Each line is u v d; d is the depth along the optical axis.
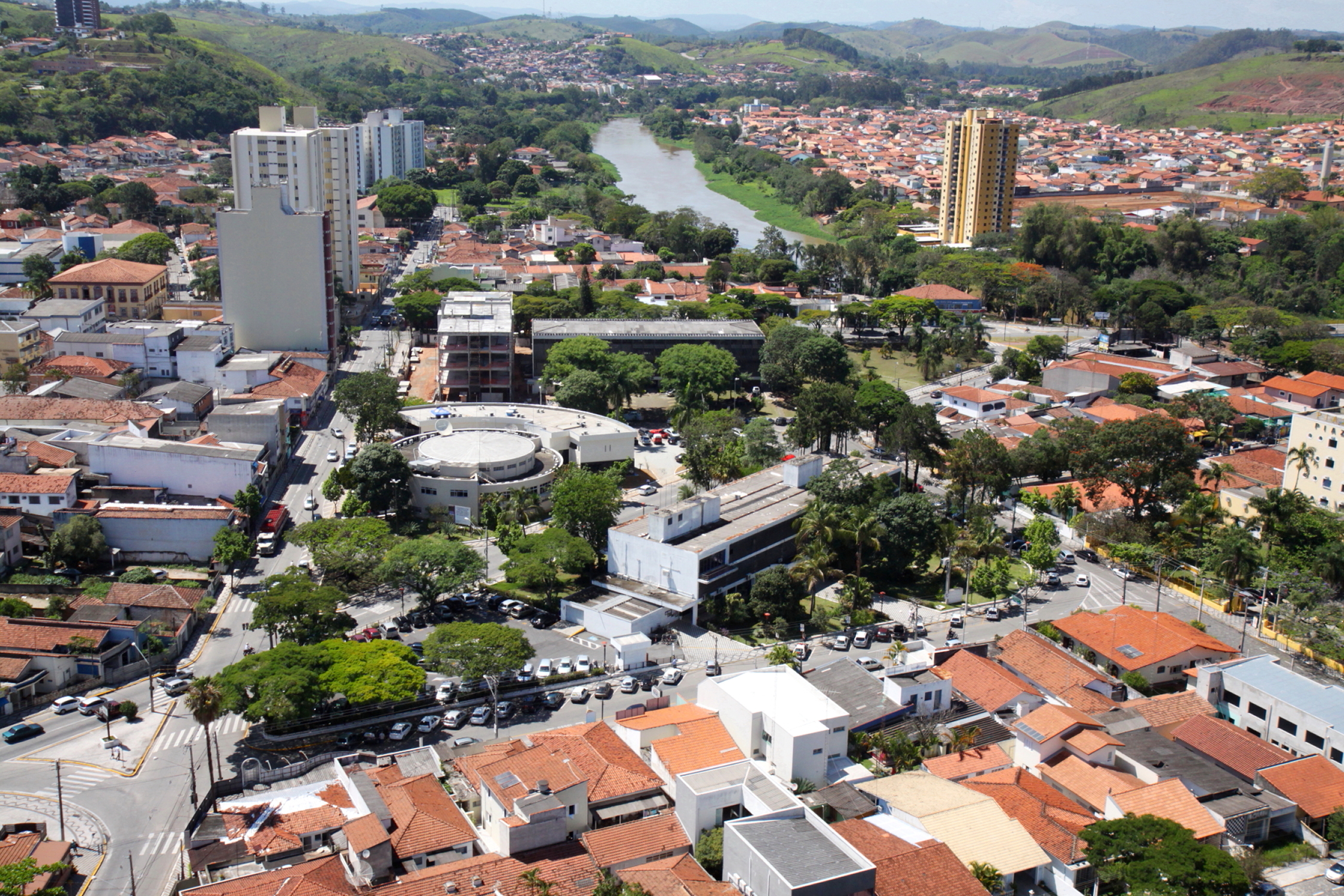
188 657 171.62
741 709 144.12
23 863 117.12
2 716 154.75
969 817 126.62
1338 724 147.12
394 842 119.56
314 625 166.25
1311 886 125.56
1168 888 114.56
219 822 122.94
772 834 118.19
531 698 160.88
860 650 179.50
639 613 181.88
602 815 127.56
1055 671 164.25
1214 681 162.62
